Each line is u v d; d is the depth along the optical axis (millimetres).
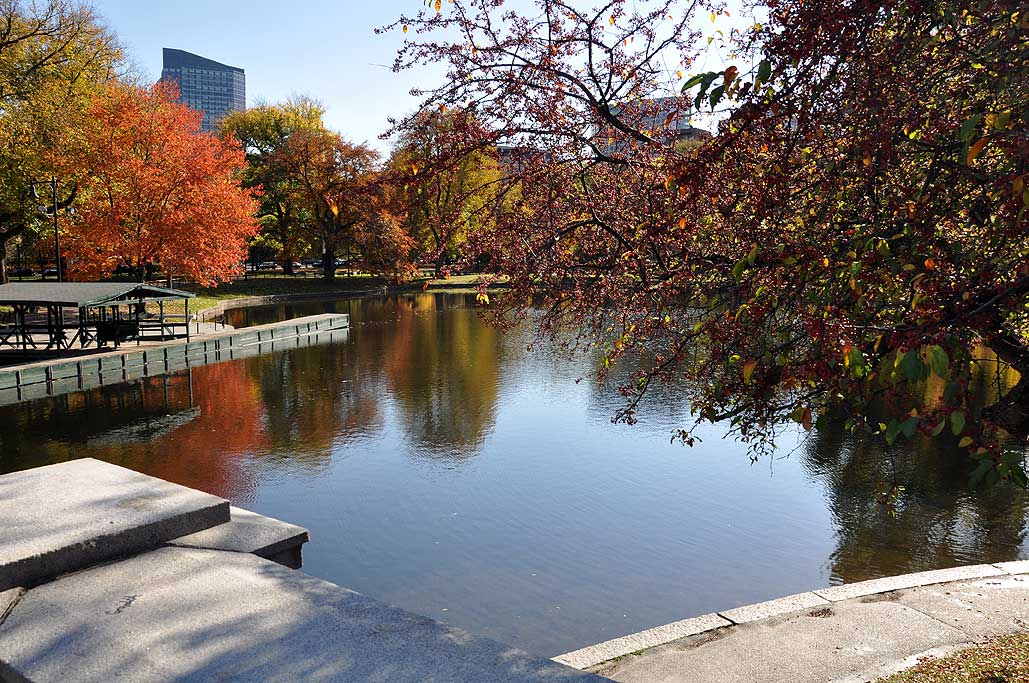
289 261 75125
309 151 63750
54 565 4203
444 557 12375
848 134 4309
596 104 5055
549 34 5195
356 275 79562
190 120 44219
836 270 3973
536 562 12117
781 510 14008
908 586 7738
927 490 14672
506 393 25578
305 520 14227
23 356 29375
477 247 5527
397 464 17766
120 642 3520
